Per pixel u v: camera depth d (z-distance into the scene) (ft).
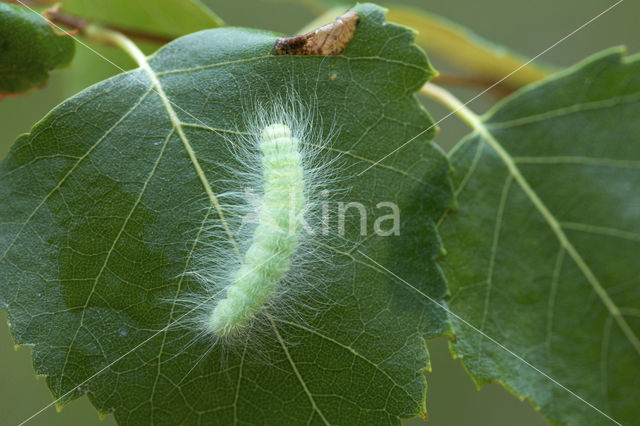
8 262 0.63
